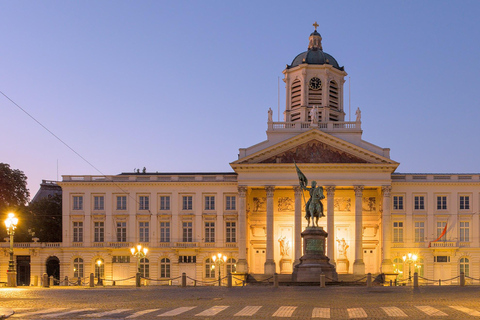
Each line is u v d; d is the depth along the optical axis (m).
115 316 27.77
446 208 97.25
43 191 138.50
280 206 99.50
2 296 39.59
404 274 96.12
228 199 99.06
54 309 30.67
